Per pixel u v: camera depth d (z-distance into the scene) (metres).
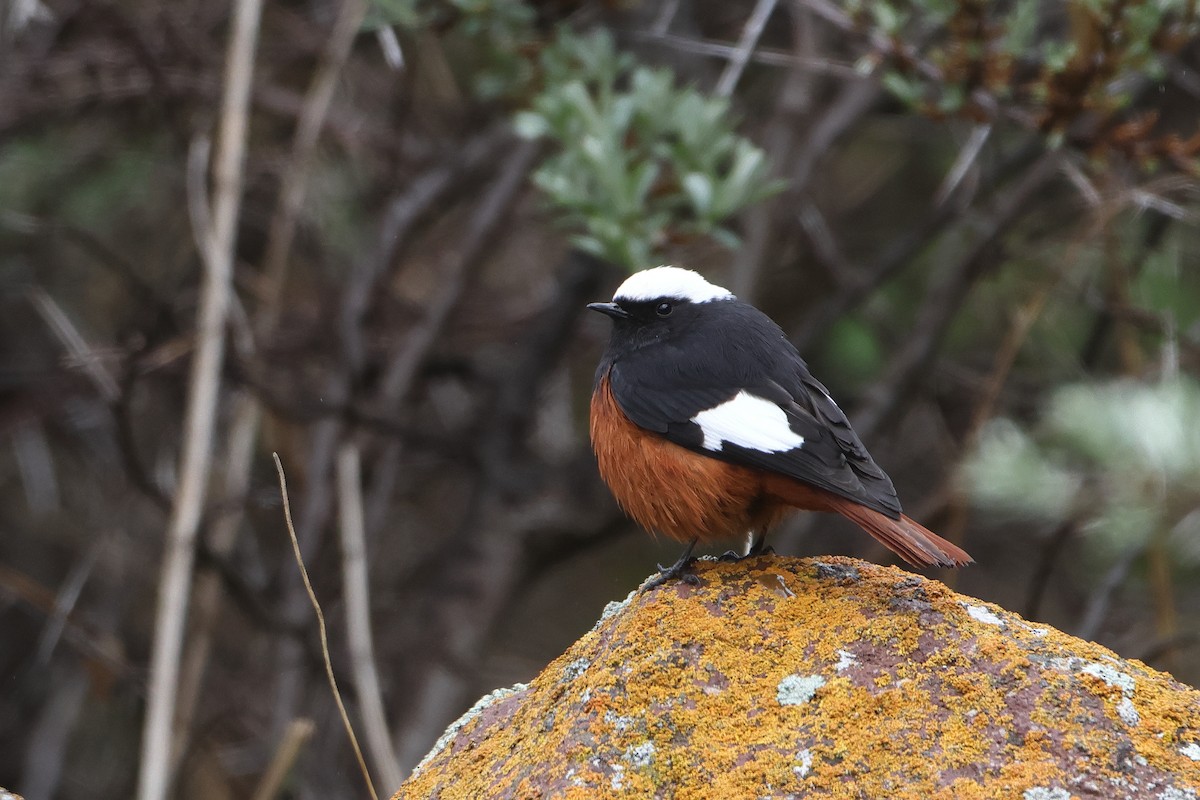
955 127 13.66
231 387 12.90
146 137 14.25
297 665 12.87
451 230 16.11
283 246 12.55
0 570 12.71
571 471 15.03
